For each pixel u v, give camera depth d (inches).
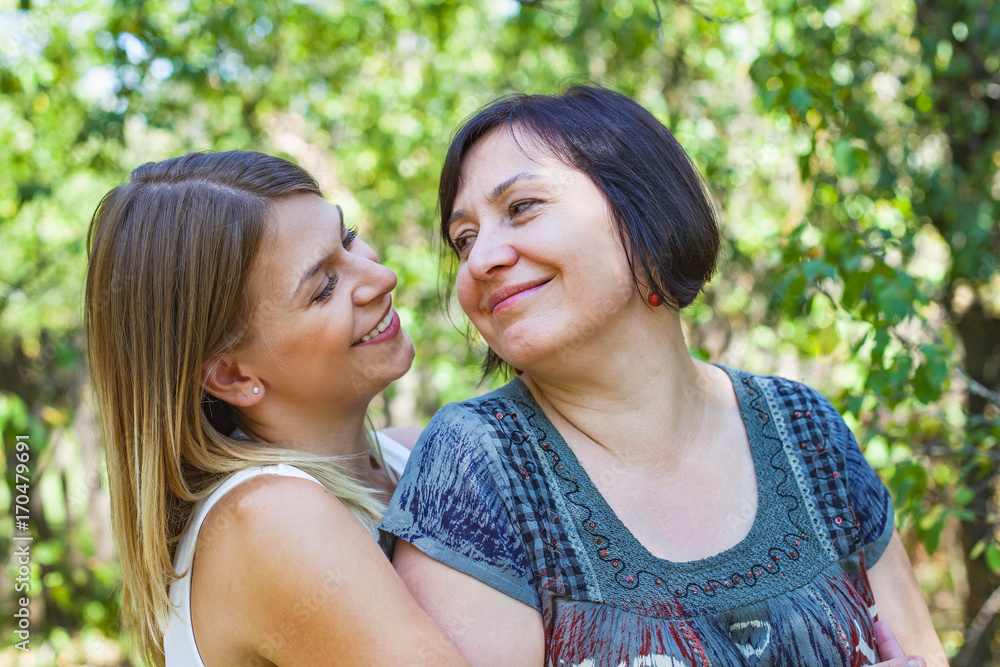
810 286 91.0
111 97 160.9
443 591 40.3
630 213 42.4
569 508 41.1
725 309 171.2
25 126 181.8
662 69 190.4
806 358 128.0
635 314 43.0
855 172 100.7
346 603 41.5
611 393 42.9
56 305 205.0
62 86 175.3
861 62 146.5
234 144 177.8
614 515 41.1
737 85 191.9
